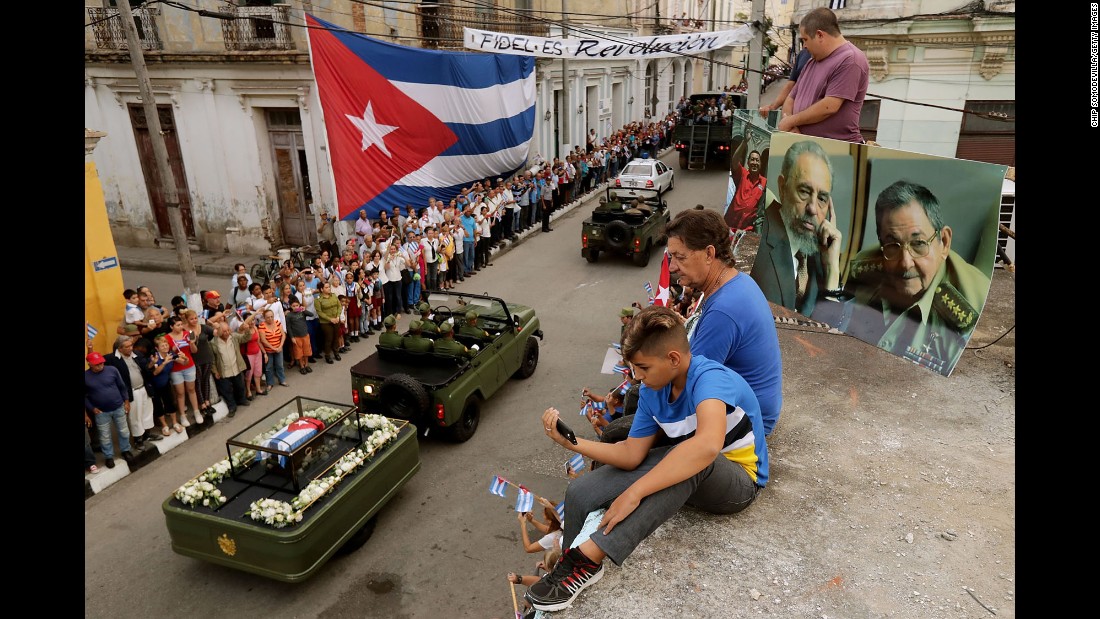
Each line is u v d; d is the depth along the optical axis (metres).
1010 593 2.52
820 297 5.12
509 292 15.93
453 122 17.34
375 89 14.94
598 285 16.27
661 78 36.09
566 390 11.13
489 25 21.14
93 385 8.38
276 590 6.88
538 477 8.70
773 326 3.21
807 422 3.84
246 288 11.98
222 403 10.52
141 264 18.08
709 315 3.11
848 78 4.79
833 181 4.78
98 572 7.18
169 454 9.43
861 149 4.52
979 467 3.35
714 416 2.43
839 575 2.62
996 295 5.74
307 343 12.00
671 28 32.53
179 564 7.31
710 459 2.39
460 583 6.92
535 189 20.84
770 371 3.20
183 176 18.48
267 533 6.41
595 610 2.48
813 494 3.15
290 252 16.16
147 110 10.53
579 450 2.71
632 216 17.17
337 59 14.00
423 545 7.50
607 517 2.45
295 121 17.14
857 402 4.06
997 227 3.82
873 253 4.59
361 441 7.73
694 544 2.80
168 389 9.49
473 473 8.85
